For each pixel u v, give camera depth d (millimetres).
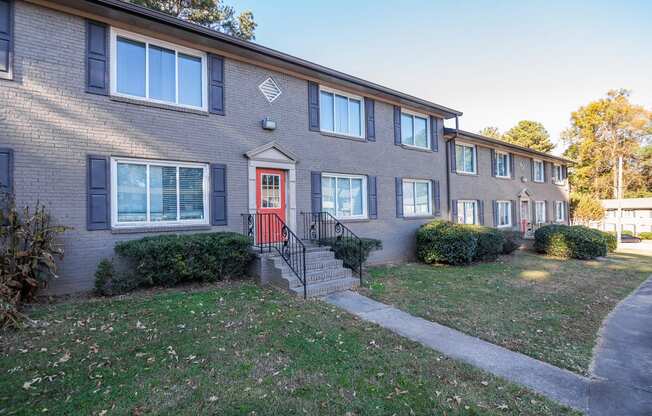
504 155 18031
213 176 7758
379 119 11445
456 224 11703
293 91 9328
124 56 6895
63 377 3256
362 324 5008
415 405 2943
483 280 8445
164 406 2838
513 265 10984
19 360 3570
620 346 4551
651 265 12016
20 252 5090
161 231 7016
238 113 8250
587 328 5227
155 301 5688
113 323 4676
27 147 5770
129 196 6809
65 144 6102
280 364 3639
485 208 16031
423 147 12977
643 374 3705
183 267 6457
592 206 23984
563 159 22156
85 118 6309
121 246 6160
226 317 5016
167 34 7234
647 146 32750
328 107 10305
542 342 4582
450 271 9688
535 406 2990
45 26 6023
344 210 10523
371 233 10953
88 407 2799
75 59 6270
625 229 26922
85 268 6211
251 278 7445
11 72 5664
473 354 4113
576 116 34156
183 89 7570
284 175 9070
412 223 12195
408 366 3695
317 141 9758
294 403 2924
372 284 7652
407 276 8781
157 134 7074
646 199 26766
